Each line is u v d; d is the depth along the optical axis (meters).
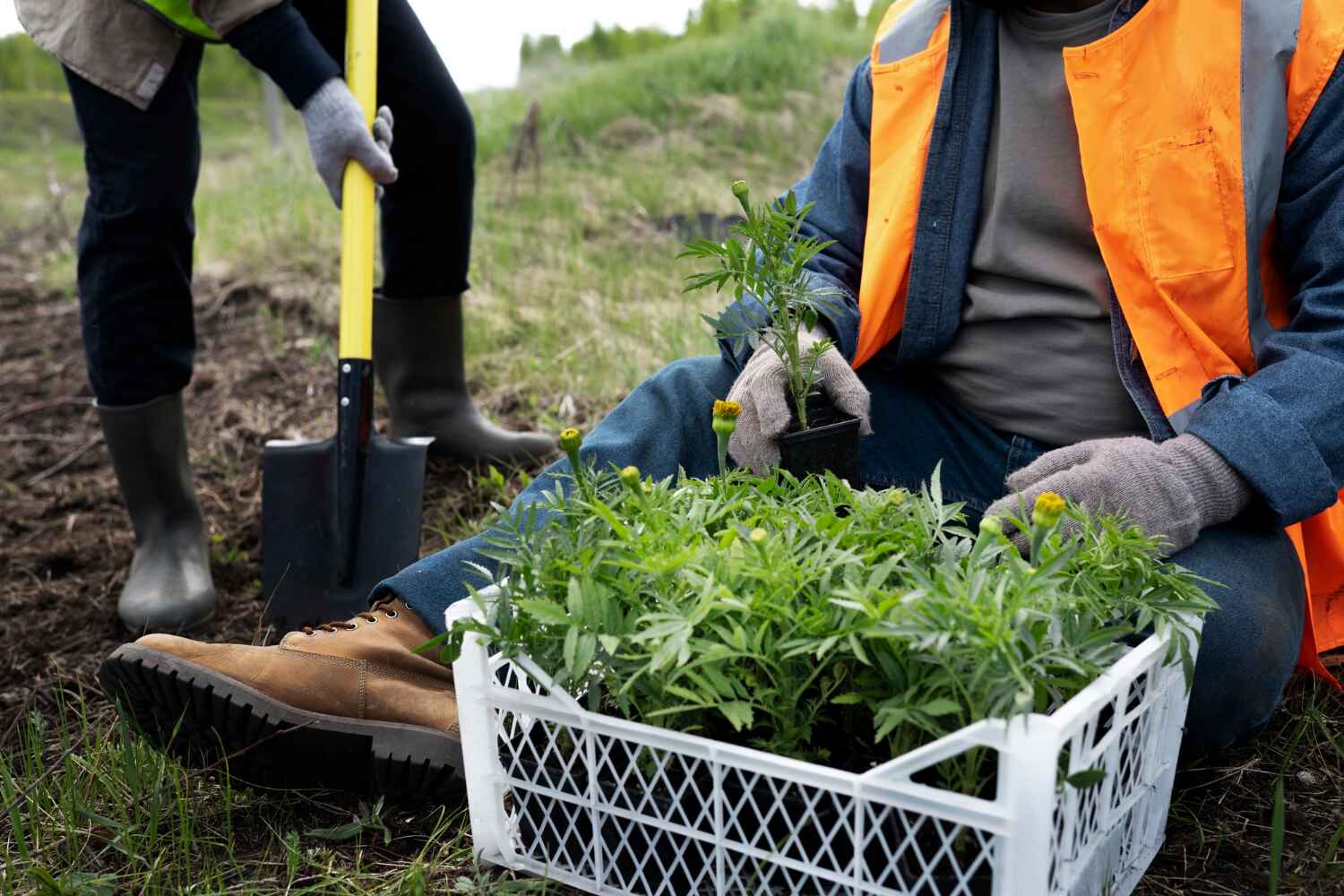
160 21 1.95
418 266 2.51
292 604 2.10
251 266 4.87
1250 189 1.38
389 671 1.41
